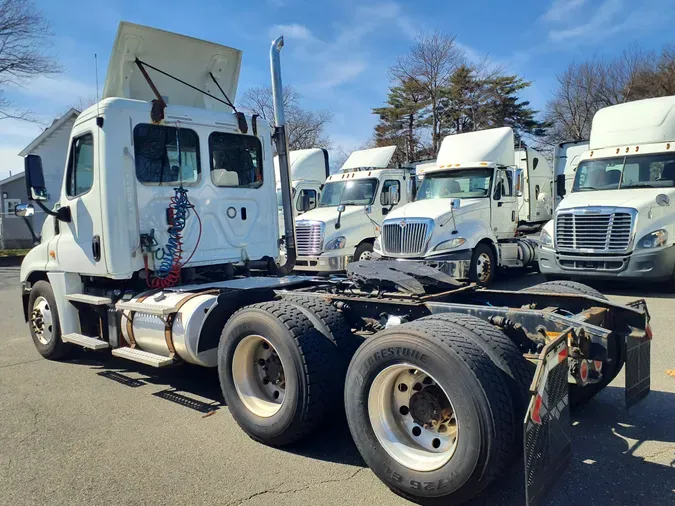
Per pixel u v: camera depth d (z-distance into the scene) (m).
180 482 3.65
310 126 48.12
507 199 12.70
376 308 4.33
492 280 11.85
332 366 3.94
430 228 10.91
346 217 13.33
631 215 9.76
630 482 3.47
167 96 6.39
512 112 45.62
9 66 24.97
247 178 6.52
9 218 27.47
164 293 5.36
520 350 3.58
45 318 6.73
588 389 4.37
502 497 3.32
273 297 5.08
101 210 5.54
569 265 10.53
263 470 3.79
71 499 3.47
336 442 4.23
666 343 6.61
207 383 5.81
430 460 3.25
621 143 11.34
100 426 4.64
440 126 44.84
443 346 3.12
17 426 4.68
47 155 25.50
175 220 5.77
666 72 41.72
